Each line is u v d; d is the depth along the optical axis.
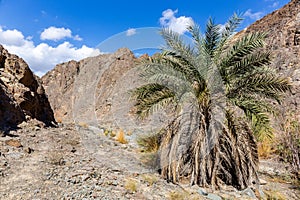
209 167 7.87
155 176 7.86
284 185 8.77
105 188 6.23
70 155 8.85
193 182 7.77
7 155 7.45
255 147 8.58
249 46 8.00
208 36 8.55
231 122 8.16
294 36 21.44
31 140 9.74
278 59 19.91
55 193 5.57
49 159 7.73
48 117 15.24
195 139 8.09
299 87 14.79
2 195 5.14
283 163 10.84
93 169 7.60
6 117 10.91
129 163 8.63
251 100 8.03
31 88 14.66
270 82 7.95
